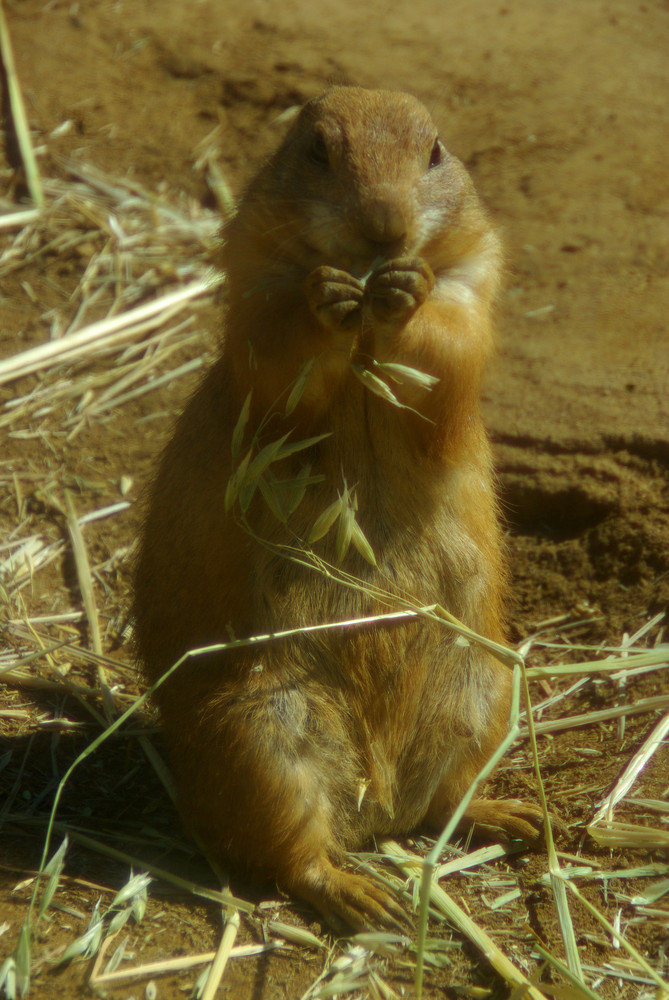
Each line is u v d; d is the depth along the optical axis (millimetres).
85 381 14148
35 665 11000
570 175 16781
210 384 8852
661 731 9594
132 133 17984
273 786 7984
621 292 14656
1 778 9516
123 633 11531
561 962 7301
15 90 17891
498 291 8867
